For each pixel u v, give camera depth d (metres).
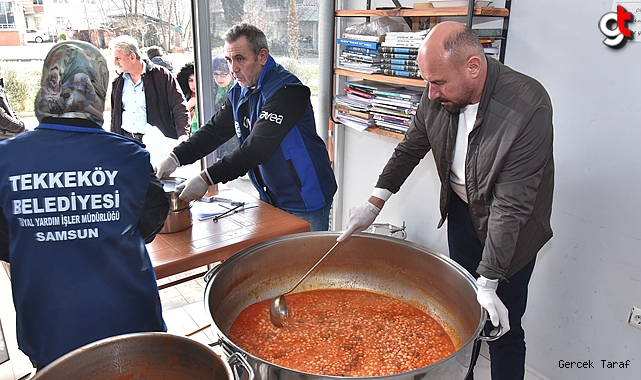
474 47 1.34
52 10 1.97
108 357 0.97
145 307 1.21
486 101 1.42
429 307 1.52
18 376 1.77
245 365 0.94
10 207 1.05
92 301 1.13
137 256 1.18
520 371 1.82
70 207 1.07
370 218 1.71
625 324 1.82
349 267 1.65
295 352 1.31
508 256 1.35
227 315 1.39
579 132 1.80
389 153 2.66
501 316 1.31
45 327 1.13
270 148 1.83
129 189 1.13
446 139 1.62
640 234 1.70
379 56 2.29
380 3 2.50
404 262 1.57
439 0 2.06
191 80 2.44
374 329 1.44
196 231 1.68
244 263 1.45
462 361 1.07
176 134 2.46
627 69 1.63
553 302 2.03
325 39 2.74
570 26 1.76
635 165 1.67
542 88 1.41
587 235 1.86
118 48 2.17
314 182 2.07
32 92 2.01
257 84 1.93
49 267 1.09
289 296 1.59
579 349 1.99
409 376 0.96
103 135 1.12
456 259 1.92
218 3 2.39
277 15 2.63
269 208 1.93
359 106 2.48
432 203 2.50
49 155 1.06
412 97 2.20
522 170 1.37
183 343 0.97
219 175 1.77
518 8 1.90
